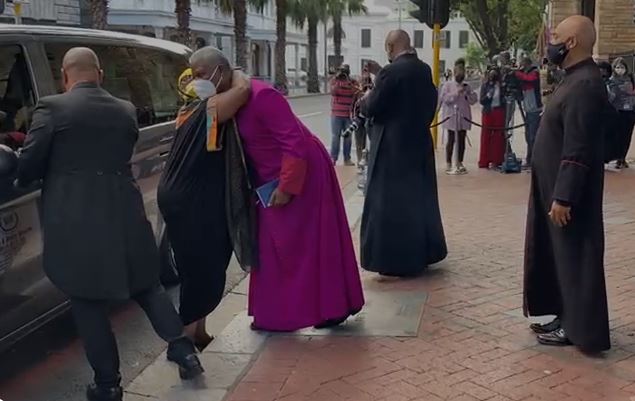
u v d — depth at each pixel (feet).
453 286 20.68
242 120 15.76
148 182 19.80
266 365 15.65
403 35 20.66
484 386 14.46
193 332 16.92
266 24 193.16
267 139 15.99
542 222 16.05
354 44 289.12
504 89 42.34
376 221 21.20
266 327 17.19
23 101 16.46
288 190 15.94
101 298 13.62
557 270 15.83
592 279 15.31
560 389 14.28
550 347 16.25
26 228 15.48
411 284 20.90
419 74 20.53
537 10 151.64
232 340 16.98
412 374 15.07
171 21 135.85
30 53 16.97
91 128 13.50
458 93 41.57
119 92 19.54
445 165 45.19
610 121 15.75
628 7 60.23
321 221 16.90
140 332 18.79
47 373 16.53
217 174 15.74
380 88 20.40
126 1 131.03
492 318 18.12
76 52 13.99
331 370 15.33
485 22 123.24
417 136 20.88
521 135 63.67
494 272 22.02
